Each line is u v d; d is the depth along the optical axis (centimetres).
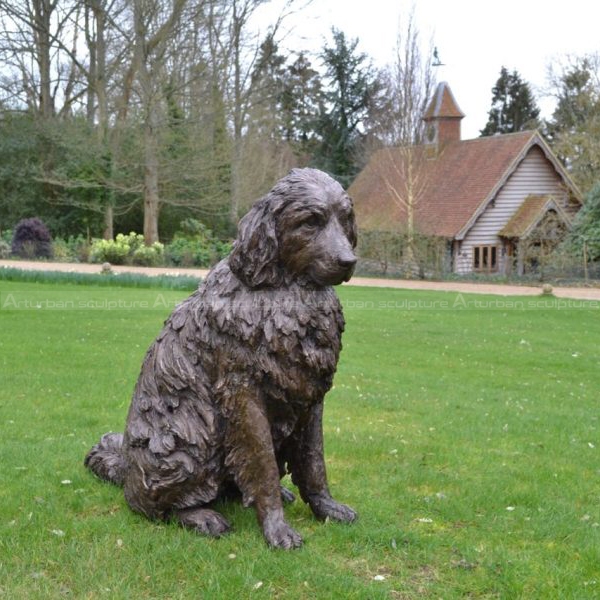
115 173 3200
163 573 350
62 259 2823
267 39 3350
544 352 1135
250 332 360
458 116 3472
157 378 391
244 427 370
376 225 3089
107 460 469
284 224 355
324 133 4616
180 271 2569
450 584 351
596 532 422
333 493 474
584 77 4447
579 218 2830
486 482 509
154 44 3070
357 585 340
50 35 3281
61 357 938
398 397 785
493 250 3061
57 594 331
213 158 3238
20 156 3425
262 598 329
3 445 558
